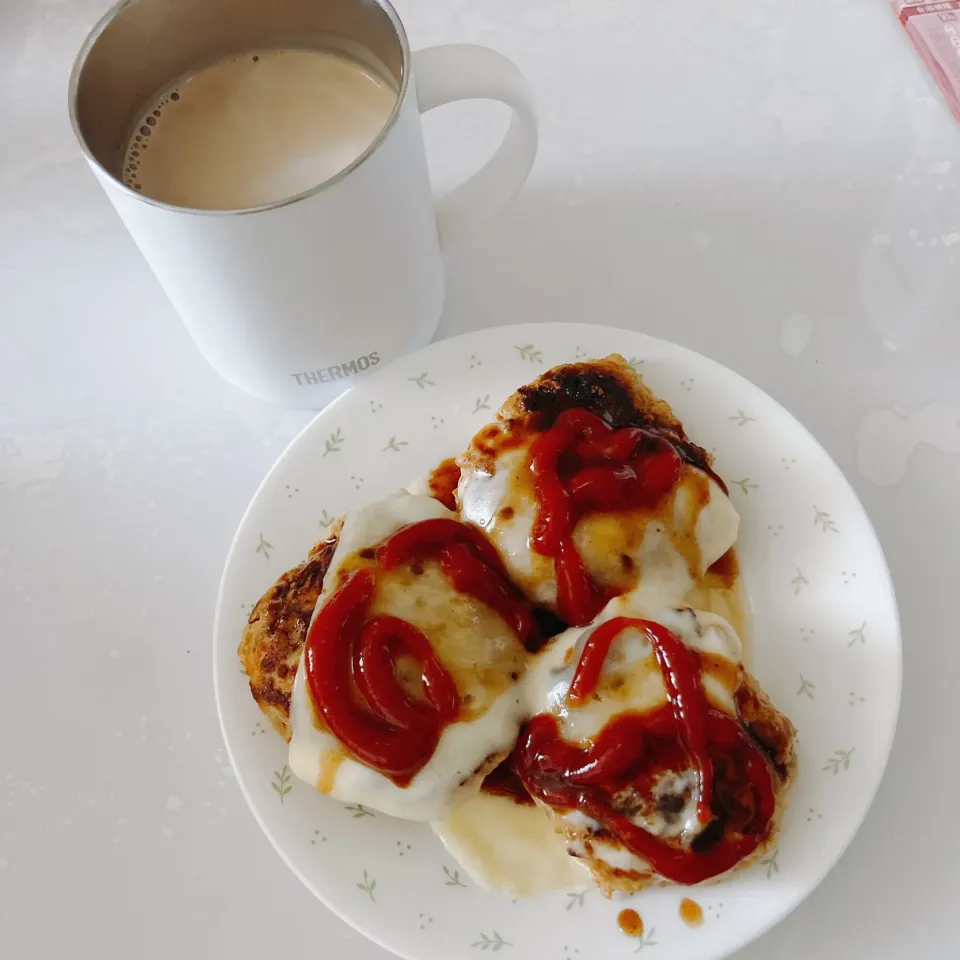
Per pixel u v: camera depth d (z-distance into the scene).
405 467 0.33
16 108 0.42
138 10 0.27
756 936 0.27
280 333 0.30
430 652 0.28
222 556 0.35
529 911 0.28
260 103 0.29
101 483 0.36
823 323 0.36
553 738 0.28
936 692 0.31
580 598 0.29
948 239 0.37
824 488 0.31
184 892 0.31
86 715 0.33
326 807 0.29
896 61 0.40
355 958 0.29
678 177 0.39
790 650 0.30
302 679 0.28
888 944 0.28
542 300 0.37
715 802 0.26
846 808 0.28
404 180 0.27
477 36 0.41
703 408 0.33
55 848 0.31
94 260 0.40
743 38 0.40
